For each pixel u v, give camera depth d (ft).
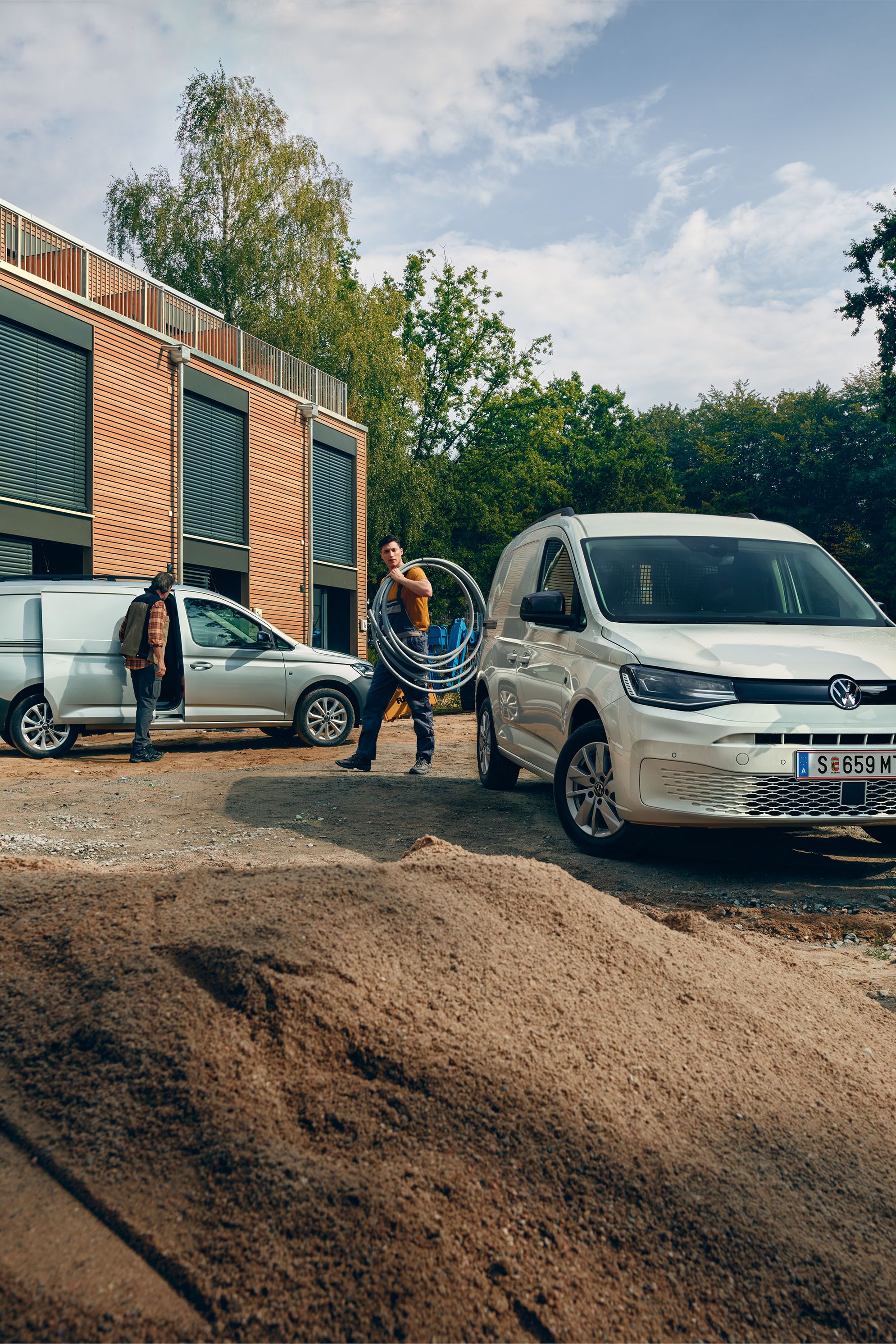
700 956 9.30
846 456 194.80
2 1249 4.82
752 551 20.07
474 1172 5.54
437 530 135.03
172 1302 4.60
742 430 204.23
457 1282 4.84
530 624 21.49
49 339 55.72
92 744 36.45
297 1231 4.99
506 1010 7.08
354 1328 4.55
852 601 19.39
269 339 97.25
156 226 95.76
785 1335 4.98
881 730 15.10
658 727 15.34
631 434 177.06
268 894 8.29
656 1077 6.82
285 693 34.71
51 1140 5.70
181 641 33.14
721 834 19.66
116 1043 6.34
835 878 16.14
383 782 25.61
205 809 21.48
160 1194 5.25
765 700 15.14
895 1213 6.06
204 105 96.17
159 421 64.85
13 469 53.06
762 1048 7.72
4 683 31.35
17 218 54.75
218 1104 5.77
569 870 16.03
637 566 19.17
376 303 110.52
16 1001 7.04
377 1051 6.29
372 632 27.58
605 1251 5.25
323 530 87.97
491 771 24.30
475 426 145.59
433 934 7.87
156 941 7.48
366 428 94.99
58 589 32.40
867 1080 7.73
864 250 92.22
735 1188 5.88
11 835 18.04
